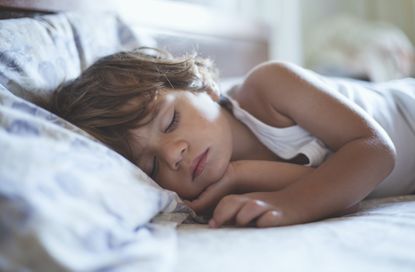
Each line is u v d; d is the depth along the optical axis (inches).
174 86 32.5
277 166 31.7
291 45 90.1
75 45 37.4
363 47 89.9
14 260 15.7
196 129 30.1
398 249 18.8
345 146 29.3
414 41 107.8
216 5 76.6
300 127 33.9
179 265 17.8
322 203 26.3
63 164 19.9
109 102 31.0
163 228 22.0
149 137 30.0
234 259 18.2
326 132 31.3
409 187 38.5
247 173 31.0
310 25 103.0
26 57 32.2
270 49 76.5
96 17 41.4
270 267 17.2
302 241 20.2
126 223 19.9
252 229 23.6
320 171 27.9
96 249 17.1
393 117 38.1
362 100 37.2
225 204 25.2
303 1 100.6
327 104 31.4
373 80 86.7
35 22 35.4
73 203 18.2
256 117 36.2
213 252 19.2
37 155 19.3
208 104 32.7
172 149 28.8
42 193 17.6
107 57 35.2
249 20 70.4
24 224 16.2
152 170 30.5
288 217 25.1
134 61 34.2
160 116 30.1
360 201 30.4
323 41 96.7
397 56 90.1
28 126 22.2
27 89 31.2
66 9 42.6
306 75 34.2
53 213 16.9
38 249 15.8
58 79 34.0
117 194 21.0
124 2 48.9
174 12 55.2
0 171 17.6
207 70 38.5
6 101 24.9
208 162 29.9
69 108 31.8
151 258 17.4
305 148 32.7
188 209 27.0
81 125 31.0
